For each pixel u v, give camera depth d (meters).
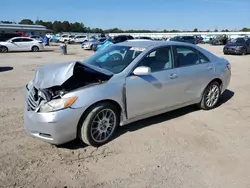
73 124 3.41
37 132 3.44
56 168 3.19
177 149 3.74
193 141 4.00
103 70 3.93
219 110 5.46
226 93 6.98
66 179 2.99
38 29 61.91
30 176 3.02
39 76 3.89
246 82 8.66
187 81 4.73
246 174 3.16
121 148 3.71
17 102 5.82
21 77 9.28
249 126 4.63
